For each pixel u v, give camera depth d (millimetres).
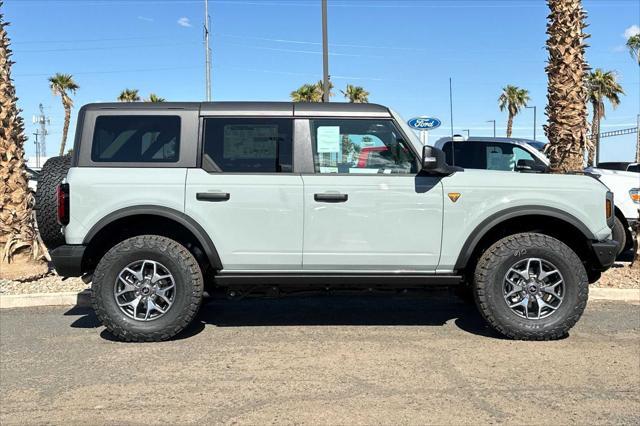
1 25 7633
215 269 5266
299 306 6719
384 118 5309
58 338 5430
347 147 5309
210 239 5168
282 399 3953
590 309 6477
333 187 5172
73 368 4594
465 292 6387
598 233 5285
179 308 5156
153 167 5191
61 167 5598
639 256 8055
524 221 5492
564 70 8578
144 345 5180
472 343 5207
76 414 3732
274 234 5180
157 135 5266
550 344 5164
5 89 7633
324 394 4035
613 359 4766
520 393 4047
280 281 5258
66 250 5086
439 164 5004
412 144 5285
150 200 5125
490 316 5199
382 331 5629
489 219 5207
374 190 5176
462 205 5203
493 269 5164
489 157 9055
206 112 5281
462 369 4527
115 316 5133
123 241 5199
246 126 5285
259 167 5234
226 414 3719
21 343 5273
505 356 4836
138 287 5168
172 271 5137
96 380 4328
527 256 5152
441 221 5207
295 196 5164
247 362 4711
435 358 4793
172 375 4422
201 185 5152
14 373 4492
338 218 5184
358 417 3658
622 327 5723
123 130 5262
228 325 5867
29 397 4016
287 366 4609
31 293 6969
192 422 3607
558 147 8648
